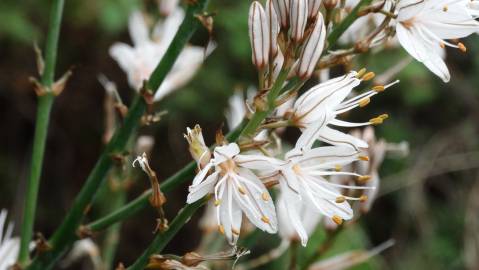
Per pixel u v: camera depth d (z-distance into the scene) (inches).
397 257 31.9
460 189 33.0
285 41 10.8
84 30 32.4
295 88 10.6
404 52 28.0
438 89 33.4
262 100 10.5
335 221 10.8
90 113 34.3
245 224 13.4
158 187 10.6
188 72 14.8
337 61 11.0
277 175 10.6
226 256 10.8
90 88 33.8
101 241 19.4
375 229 33.1
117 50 14.6
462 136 33.3
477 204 31.0
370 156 13.1
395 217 32.9
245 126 10.7
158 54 14.6
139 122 12.2
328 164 10.8
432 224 32.3
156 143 33.3
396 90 31.7
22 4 29.8
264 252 27.6
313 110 10.6
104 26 29.2
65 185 34.2
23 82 33.0
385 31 11.4
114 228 14.3
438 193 34.0
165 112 12.3
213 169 10.6
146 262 10.9
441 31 11.4
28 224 12.4
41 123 12.5
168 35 14.9
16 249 12.9
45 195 33.9
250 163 10.5
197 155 10.4
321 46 10.5
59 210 33.8
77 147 34.8
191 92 30.6
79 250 14.4
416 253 31.5
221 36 30.9
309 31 10.5
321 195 10.8
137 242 33.9
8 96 33.3
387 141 32.8
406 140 33.2
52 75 12.6
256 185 10.6
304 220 13.3
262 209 10.6
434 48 11.3
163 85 14.7
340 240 17.0
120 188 14.0
